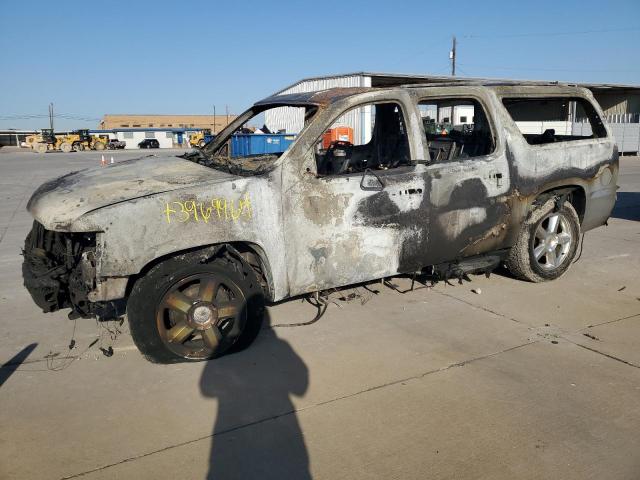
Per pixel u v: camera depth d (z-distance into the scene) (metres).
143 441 3.00
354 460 2.81
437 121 20.47
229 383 3.62
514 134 5.00
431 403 3.34
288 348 4.14
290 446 2.93
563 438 2.97
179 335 3.84
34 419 3.23
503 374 3.70
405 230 4.48
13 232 8.82
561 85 5.46
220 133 5.44
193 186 3.71
